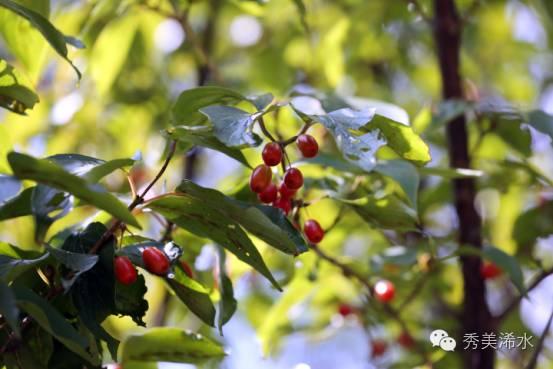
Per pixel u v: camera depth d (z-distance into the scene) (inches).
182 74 96.3
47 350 56.2
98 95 76.7
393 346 74.0
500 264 63.6
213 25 86.7
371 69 96.3
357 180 61.9
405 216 59.4
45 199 54.6
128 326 71.7
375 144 55.8
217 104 58.1
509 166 67.4
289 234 56.5
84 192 53.7
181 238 61.0
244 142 55.4
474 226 67.1
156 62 92.6
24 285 56.2
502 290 80.3
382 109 60.9
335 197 59.5
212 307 57.8
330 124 55.6
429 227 76.2
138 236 57.3
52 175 53.7
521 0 80.7
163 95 91.9
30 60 61.2
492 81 100.8
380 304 68.0
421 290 69.7
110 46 70.7
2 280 53.9
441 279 69.8
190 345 59.4
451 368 68.7
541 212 68.0
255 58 92.4
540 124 64.7
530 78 102.0
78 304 55.6
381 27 82.7
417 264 67.9
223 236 56.7
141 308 57.1
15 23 60.6
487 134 69.5
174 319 79.4
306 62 94.5
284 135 64.5
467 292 66.8
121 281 55.8
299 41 93.6
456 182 67.4
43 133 82.3
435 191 69.5
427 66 97.3
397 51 93.6
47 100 82.9
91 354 56.5
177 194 56.1
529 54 99.8
